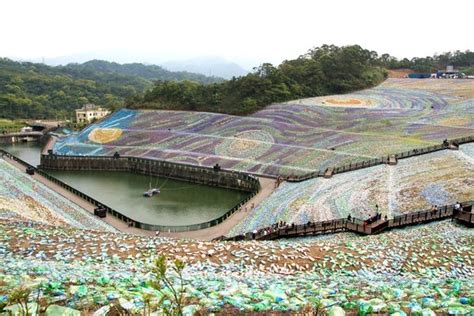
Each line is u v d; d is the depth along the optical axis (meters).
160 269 7.94
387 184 53.19
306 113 100.12
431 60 172.12
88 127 116.38
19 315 7.14
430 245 27.33
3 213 37.78
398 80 132.38
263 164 78.75
